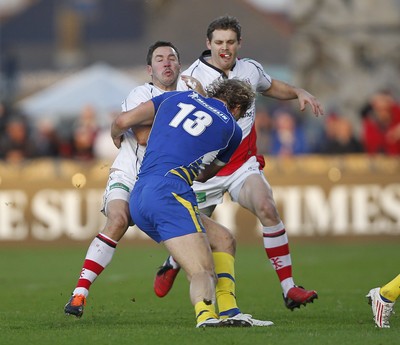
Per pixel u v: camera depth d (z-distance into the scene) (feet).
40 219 209.05
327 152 220.84
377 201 202.59
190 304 117.19
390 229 202.39
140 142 97.60
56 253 197.47
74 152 233.96
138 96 101.19
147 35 570.05
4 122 236.84
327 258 174.60
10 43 567.59
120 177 99.45
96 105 287.28
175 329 88.17
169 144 89.92
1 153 231.91
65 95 290.15
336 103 274.98
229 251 95.40
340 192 203.72
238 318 88.74
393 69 273.54
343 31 273.13
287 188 204.64
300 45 275.80
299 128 228.43
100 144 231.30
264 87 111.75
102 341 82.33
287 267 105.09
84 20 575.79
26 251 203.00
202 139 90.12
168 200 88.12
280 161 205.26
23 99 434.71
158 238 90.74
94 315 105.70
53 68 545.44
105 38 572.92
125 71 468.34
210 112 91.20
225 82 93.09
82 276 96.78
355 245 200.54
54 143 234.58
